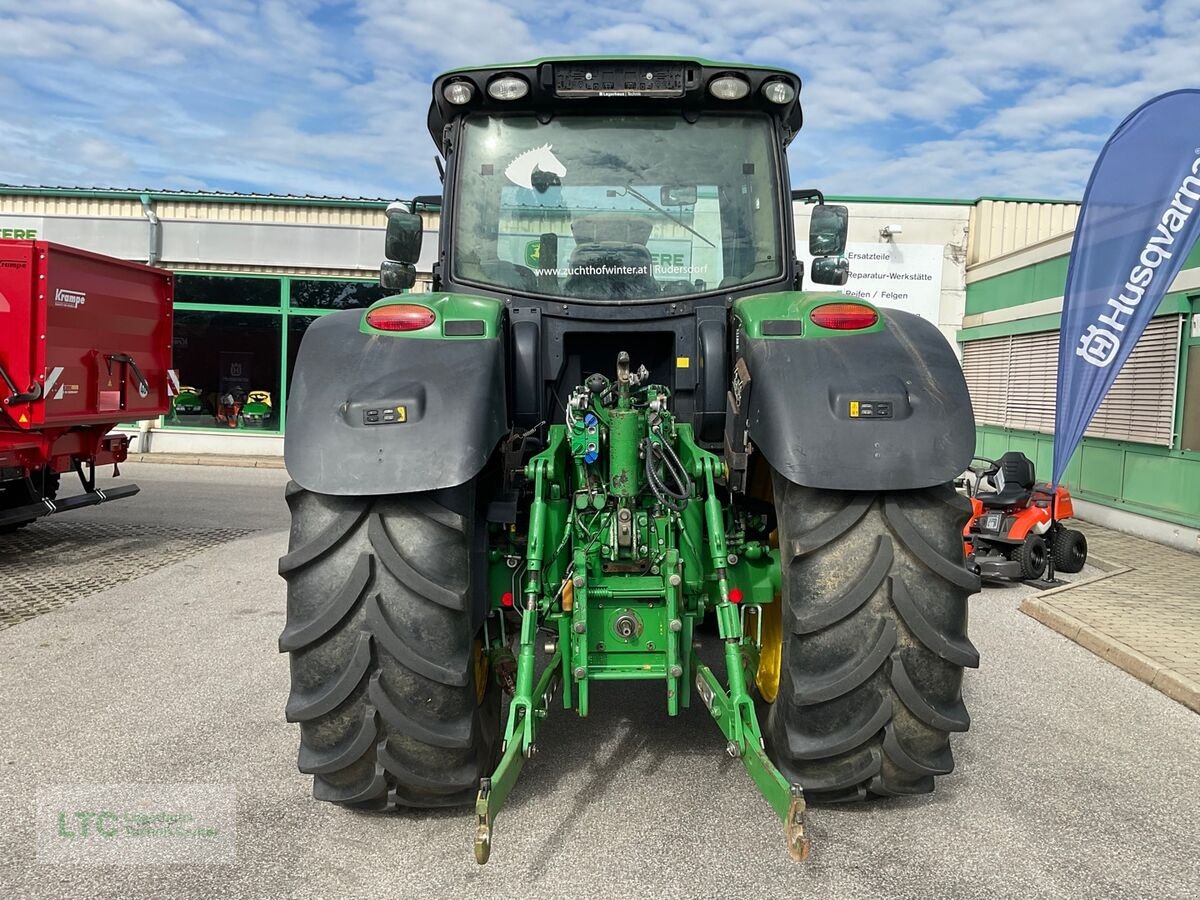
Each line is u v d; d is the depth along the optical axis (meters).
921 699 2.51
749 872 2.59
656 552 2.76
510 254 3.35
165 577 6.45
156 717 3.80
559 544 2.83
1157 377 8.73
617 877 2.56
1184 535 8.16
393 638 2.45
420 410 2.51
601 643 2.75
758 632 3.14
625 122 3.37
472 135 3.37
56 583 6.25
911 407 2.53
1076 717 4.02
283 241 14.56
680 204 3.36
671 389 3.37
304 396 2.61
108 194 14.48
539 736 3.54
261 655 4.67
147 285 8.10
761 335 2.77
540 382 3.20
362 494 2.43
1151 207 6.63
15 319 6.53
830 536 2.49
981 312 13.50
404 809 2.94
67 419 6.91
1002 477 7.12
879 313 2.87
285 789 3.12
